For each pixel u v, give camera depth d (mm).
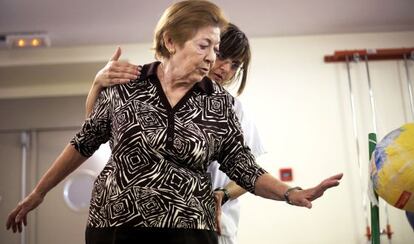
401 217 3291
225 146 1149
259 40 3617
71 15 3195
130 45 3609
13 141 3967
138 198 1003
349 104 3506
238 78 1720
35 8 3092
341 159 3414
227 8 3178
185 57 1091
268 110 3502
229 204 1574
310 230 3314
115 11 3162
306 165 3412
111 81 1131
